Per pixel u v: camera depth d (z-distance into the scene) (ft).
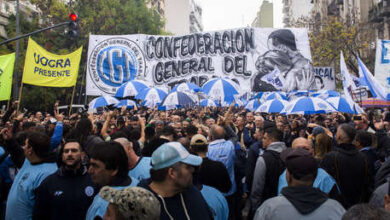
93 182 11.48
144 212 6.23
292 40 49.21
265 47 49.32
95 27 101.45
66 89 92.53
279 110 33.30
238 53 49.55
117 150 10.49
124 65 48.21
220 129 18.67
